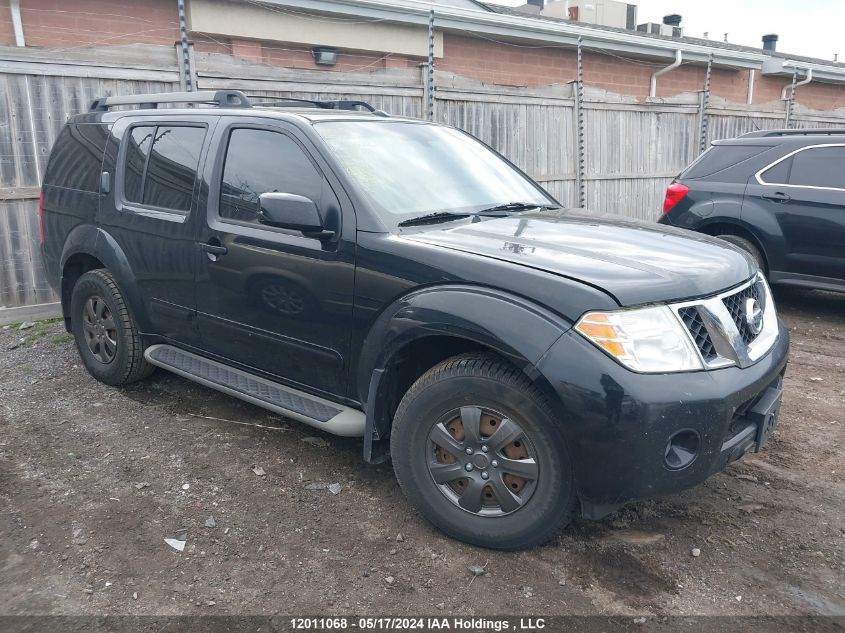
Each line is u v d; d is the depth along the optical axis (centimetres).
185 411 462
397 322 316
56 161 529
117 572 294
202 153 417
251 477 376
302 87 754
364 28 1027
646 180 1131
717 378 283
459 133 475
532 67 1230
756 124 1283
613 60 1340
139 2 864
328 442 419
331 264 343
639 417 267
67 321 529
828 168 684
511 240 328
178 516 337
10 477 370
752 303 323
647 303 280
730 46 1823
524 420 287
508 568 299
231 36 923
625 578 293
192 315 423
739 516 341
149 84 681
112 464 387
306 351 363
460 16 1047
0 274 637
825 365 574
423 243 321
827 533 327
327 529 328
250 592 283
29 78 621
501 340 283
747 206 723
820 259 683
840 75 1708
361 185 349
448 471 311
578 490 283
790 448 418
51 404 469
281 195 332
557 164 998
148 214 441
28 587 284
